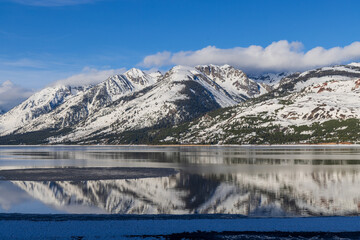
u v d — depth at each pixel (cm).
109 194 7031
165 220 4269
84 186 8162
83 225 4022
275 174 10094
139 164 14350
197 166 13038
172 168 12281
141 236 3647
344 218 4394
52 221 4241
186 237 3619
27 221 4212
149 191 7338
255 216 5031
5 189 7769
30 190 7606
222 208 5625
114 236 3638
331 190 7212
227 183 8362
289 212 5281
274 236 3659
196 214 4994
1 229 3856
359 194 6719
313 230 3856
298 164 13425
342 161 14700
